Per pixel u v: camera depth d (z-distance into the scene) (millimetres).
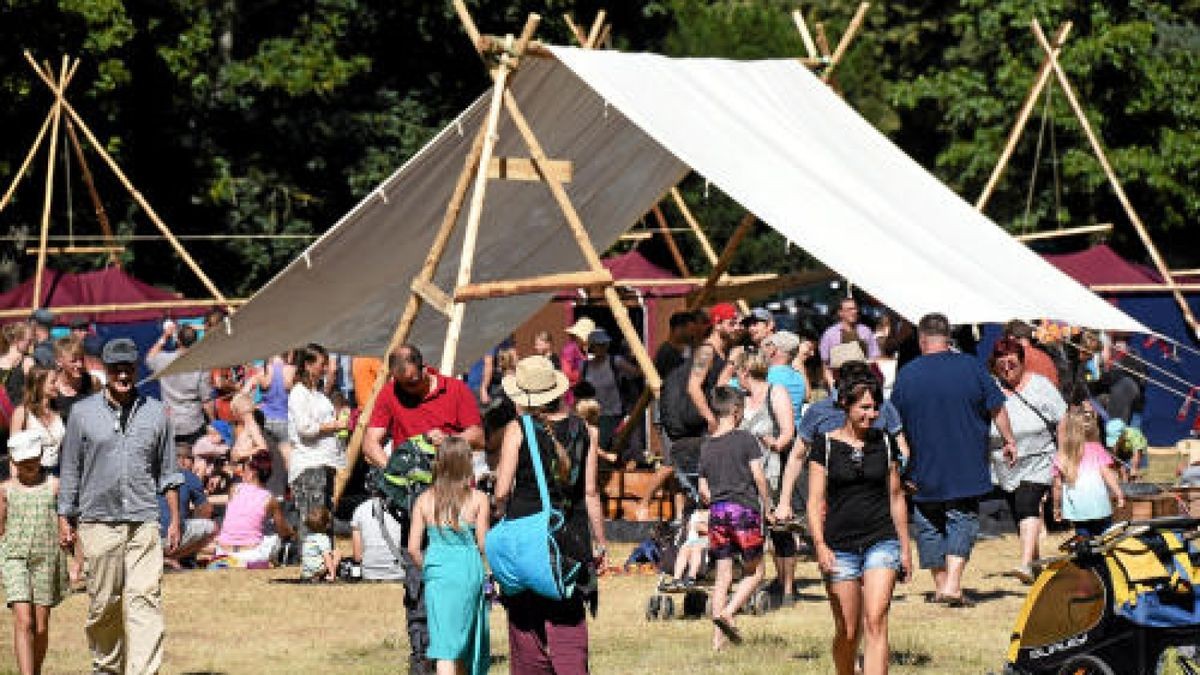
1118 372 46781
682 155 29078
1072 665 20094
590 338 40250
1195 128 79688
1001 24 81500
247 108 79750
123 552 23500
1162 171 78438
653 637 27547
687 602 29359
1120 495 30562
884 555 20844
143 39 73938
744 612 29375
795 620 28719
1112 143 80438
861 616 21141
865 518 20875
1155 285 51094
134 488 23500
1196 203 79438
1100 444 30719
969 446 28359
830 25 94625
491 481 23625
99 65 70812
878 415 21078
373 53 81375
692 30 88938
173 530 24109
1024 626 20547
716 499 26391
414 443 23250
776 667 24766
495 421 23500
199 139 77875
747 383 32781
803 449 24594
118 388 23594
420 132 79375
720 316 35438
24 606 23438
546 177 29797
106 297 54438
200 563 36688
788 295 85938
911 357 37250
